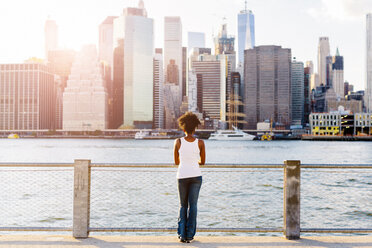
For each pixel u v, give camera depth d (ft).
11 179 92.68
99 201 69.51
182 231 23.11
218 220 55.98
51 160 247.50
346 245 22.81
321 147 465.47
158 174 100.83
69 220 55.11
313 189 84.43
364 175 104.37
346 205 66.85
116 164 24.02
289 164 23.97
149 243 23.13
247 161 232.73
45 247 22.18
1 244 22.71
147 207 64.54
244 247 22.44
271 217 57.62
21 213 59.26
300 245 22.84
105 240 23.76
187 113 23.18
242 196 75.46
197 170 22.71
